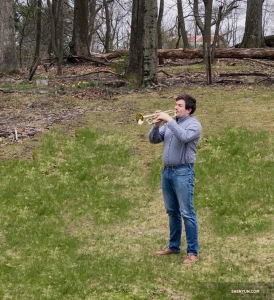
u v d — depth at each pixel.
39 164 9.39
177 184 5.94
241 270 5.83
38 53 32.19
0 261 6.34
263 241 6.68
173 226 6.29
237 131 10.52
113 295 5.36
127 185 8.88
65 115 12.22
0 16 19.81
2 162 9.48
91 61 24.14
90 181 8.96
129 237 7.08
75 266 6.07
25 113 12.50
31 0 33.56
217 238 6.89
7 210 7.92
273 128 10.72
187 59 23.05
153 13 14.91
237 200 8.00
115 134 10.86
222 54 21.02
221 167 9.20
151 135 6.16
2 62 19.78
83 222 7.70
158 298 5.29
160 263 6.10
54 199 8.26
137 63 16.62
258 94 13.52
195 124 5.89
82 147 10.21
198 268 5.93
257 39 23.12
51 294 5.46
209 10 15.42
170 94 14.05
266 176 8.70
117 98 13.82
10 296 5.48
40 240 6.98
